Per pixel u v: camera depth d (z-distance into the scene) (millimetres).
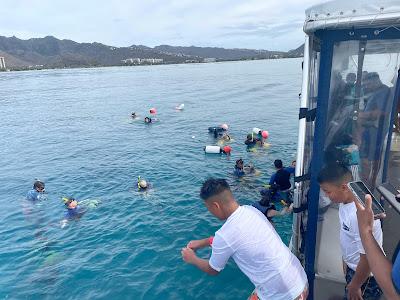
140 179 10984
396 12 3059
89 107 30266
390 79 3580
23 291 6320
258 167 12234
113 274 6660
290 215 8484
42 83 68438
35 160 14609
